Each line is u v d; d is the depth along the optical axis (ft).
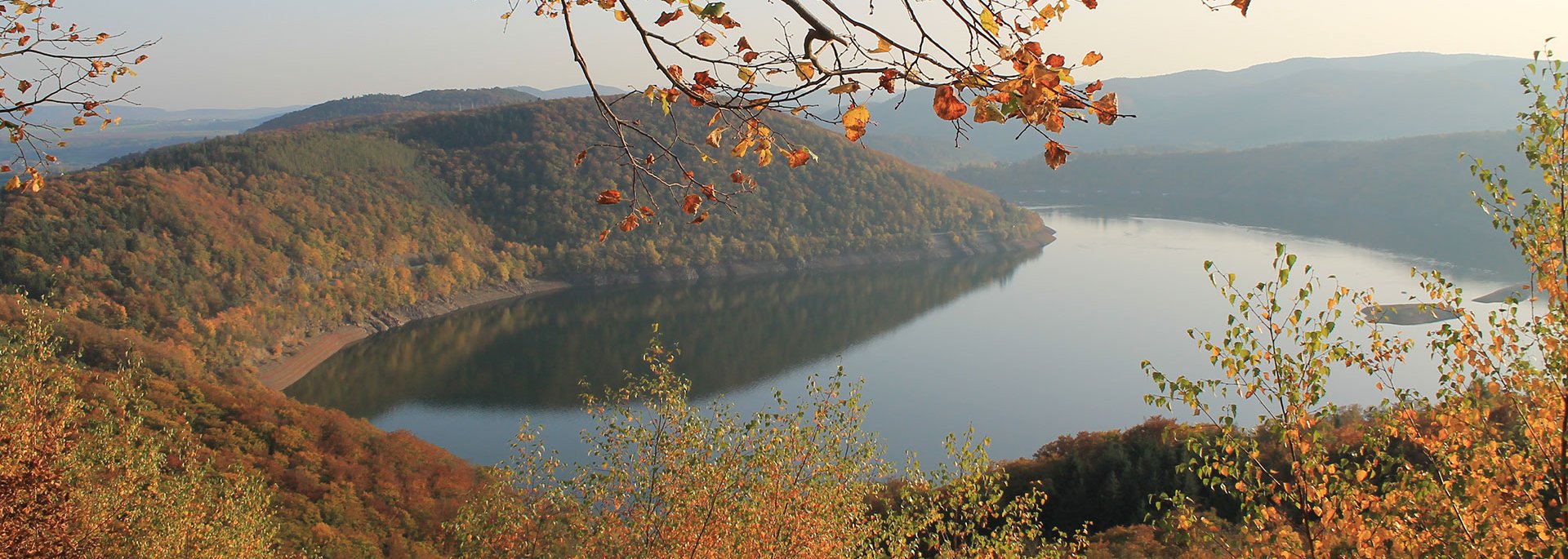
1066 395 217.15
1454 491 20.88
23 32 16.24
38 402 36.52
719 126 10.11
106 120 17.24
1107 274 365.40
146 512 41.83
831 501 36.99
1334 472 20.85
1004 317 299.99
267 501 53.72
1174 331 271.28
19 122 16.30
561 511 36.99
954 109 8.36
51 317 151.23
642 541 35.37
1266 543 21.35
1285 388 20.75
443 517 98.48
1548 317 21.38
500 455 177.99
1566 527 19.90
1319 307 237.86
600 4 9.93
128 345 158.92
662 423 37.09
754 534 35.22
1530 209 21.35
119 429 46.19
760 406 209.26
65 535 33.60
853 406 38.40
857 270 406.41
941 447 184.14
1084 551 42.11
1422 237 423.64
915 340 272.92
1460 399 22.18
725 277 383.04
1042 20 8.39
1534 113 20.89
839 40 8.82
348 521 92.22
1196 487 82.17
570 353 260.21
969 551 39.24
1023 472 100.27
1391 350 23.30
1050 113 8.08
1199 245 430.61
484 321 303.07
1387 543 21.33
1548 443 21.31
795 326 296.30
